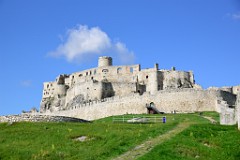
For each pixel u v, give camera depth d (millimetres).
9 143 52906
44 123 67750
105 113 135250
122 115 122688
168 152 43000
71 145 50688
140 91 166375
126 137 51344
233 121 61219
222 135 51656
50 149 48594
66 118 75500
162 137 50969
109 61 195625
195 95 124875
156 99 128375
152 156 41594
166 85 163125
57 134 57062
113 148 45906
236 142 47750
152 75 165875
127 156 42656
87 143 51062
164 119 82188
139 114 121562
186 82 164500
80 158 43656
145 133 53656
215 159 42406
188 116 106875
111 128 60406
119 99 134000
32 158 44844
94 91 165625
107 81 181000
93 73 192375
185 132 52062
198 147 45906
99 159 42531
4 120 72312
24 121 70188
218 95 124062
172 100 126375
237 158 42656
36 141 53750
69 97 182375
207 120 93000
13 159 44406
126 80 178750
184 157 42125
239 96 55656
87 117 140375
